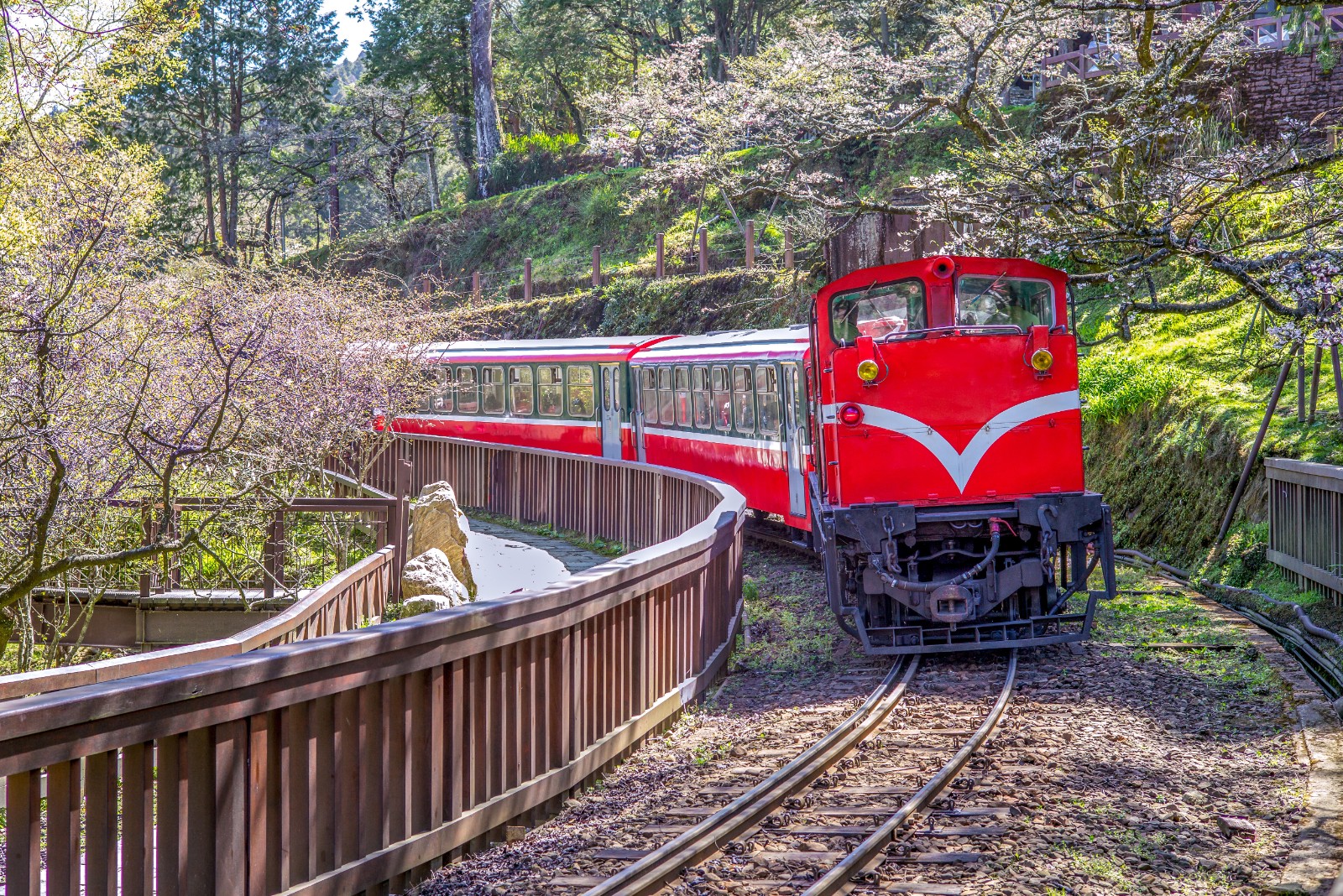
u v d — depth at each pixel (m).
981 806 6.12
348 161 52.00
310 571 13.80
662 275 32.88
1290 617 10.70
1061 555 11.09
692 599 9.05
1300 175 14.02
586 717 7.01
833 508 10.36
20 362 10.20
